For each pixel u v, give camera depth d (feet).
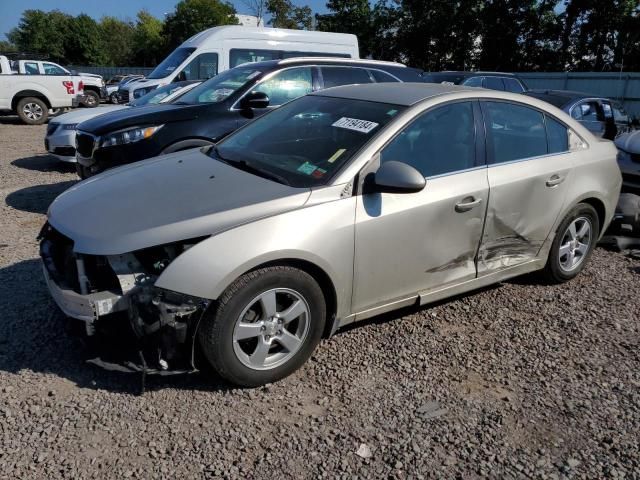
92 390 10.21
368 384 10.81
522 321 13.61
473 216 12.42
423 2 110.63
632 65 97.71
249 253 9.55
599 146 15.55
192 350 9.72
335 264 10.55
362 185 10.96
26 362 10.98
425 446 9.18
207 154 13.57
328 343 12.21
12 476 8.15
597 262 17.88
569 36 104.17
